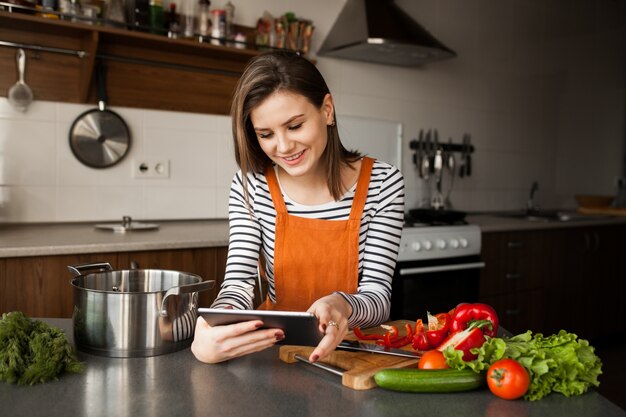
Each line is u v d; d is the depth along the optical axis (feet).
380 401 2.95
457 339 3.32
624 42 15.47
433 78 12.32
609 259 12.85
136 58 8.83
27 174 8.23
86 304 3.56
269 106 3.68
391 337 3.76
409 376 3.00
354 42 9.80
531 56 13.97
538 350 3.11
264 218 4.55
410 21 10.41
